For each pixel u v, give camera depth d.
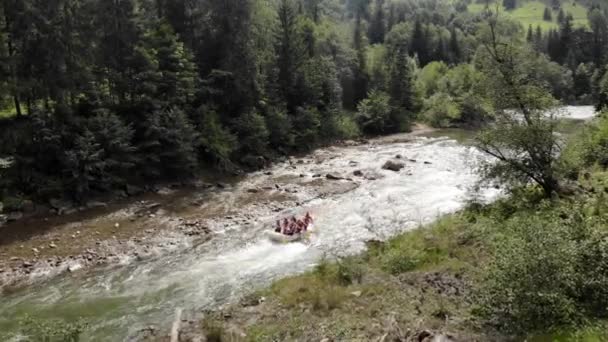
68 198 29.06
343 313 14.21
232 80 44.03
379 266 18.41
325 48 71.62
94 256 22.22
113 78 34.41
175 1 43.00
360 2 149.00
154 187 33.47
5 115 32.75
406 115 69.12
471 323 12.36
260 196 32.72
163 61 37.00
